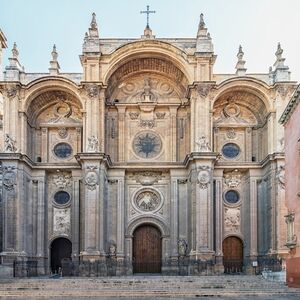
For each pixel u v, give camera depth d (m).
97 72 49.56
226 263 51.22
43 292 35.12
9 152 47.66
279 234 46.38
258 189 51.41
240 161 52.75
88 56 49.62
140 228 52.38
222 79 51.38
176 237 50.44
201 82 49.06
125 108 53.22
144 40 49.84
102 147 48.84
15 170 47.47
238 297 32.94
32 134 52.44
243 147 53.12
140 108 53.22
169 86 54.44
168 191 52.16
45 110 53.41
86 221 46.94
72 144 52.81
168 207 51.84
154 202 52.19
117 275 49.00
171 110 53.16
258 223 50.88
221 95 51.19
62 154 52.69
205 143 48.50
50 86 50.25
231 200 52.44
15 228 46.69
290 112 37.75
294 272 35.62
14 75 49.59
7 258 46.06
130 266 50.59
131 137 53.22
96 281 39.16
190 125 50.53
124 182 51.53
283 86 49.41
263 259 49.00
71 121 53.06
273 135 49.34
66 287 37.56
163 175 52.50
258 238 50.69
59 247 51.62
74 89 50.19
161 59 51.28
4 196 47.03
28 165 49.62
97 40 50.06
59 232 51.34
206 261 46.41
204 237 46.91
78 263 48.00
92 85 48.97
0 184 50.50
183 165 51.25
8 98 49.03
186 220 50.78
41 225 50.41
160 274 50.16
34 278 42.88
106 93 52.03
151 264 51.59
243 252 51.47
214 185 51.25
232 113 53.78
